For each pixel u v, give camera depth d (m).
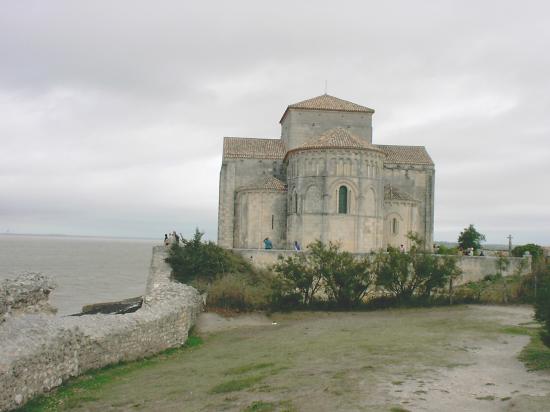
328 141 53.50
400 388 16.58
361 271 43.00
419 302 43.59
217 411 15.41
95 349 20.72
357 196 52.19
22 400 15.93
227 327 35.09
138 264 146.50
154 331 25.16
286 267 42.91
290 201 55.53
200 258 45.59
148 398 17.28
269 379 18.72
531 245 64.44
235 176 63.53
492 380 17.64
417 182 65.31
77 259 163.25
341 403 15.10
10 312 22.06
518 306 42.56
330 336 29.44
